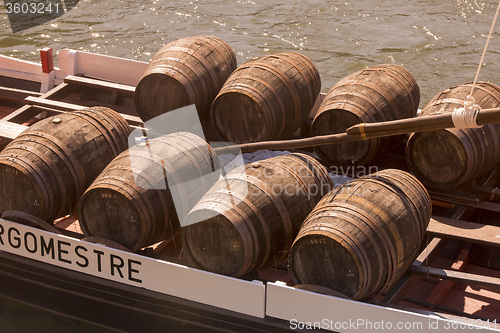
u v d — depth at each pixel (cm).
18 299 1894
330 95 2070
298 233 1619
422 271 1727
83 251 1759
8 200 1817
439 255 2044
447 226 1866
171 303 1703
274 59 2166
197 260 1675
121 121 1975
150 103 2212
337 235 1514
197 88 2162
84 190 1850
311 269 1584
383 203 1588
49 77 2680
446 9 4809
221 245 1623
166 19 4725
